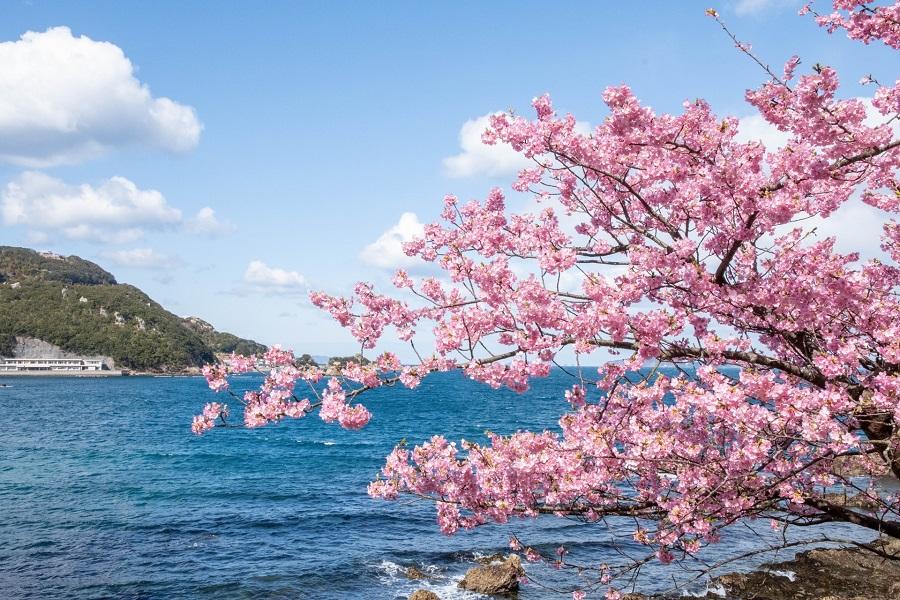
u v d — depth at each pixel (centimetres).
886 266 721
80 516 2352
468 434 4844
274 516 2384
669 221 700
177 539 2056
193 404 9512
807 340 646
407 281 727
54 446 4500
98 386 16188
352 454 4225
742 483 616
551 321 580
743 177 555
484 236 700
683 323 572
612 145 628
